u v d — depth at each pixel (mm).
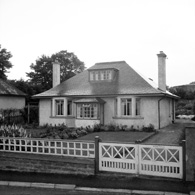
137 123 19641
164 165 7836
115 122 20438
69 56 53625
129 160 8266
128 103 20250
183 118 32125
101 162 8641
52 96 22375
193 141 7477
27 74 50406
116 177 8156
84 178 8461
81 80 24109
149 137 14789
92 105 20516
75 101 20922
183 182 7441
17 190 7789
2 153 10352
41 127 21672
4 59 44500
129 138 14500
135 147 8203
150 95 18922
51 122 22734
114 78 22500
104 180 8156
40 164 9359
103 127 19438
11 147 10977
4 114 23484
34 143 11836
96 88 21875
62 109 22641
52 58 50594
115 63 24812
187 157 7500
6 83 32938
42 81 49406
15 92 31688
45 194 7375
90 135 16312
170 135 15320
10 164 9859
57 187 7918
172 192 7125
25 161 9609
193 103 35250
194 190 7121
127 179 7984
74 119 22125
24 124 24172
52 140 9836
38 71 49438
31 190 7777
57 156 9656
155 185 7547
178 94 41094
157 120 19141
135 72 22391
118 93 19953
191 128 7523
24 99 33812
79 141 9352
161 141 13023
